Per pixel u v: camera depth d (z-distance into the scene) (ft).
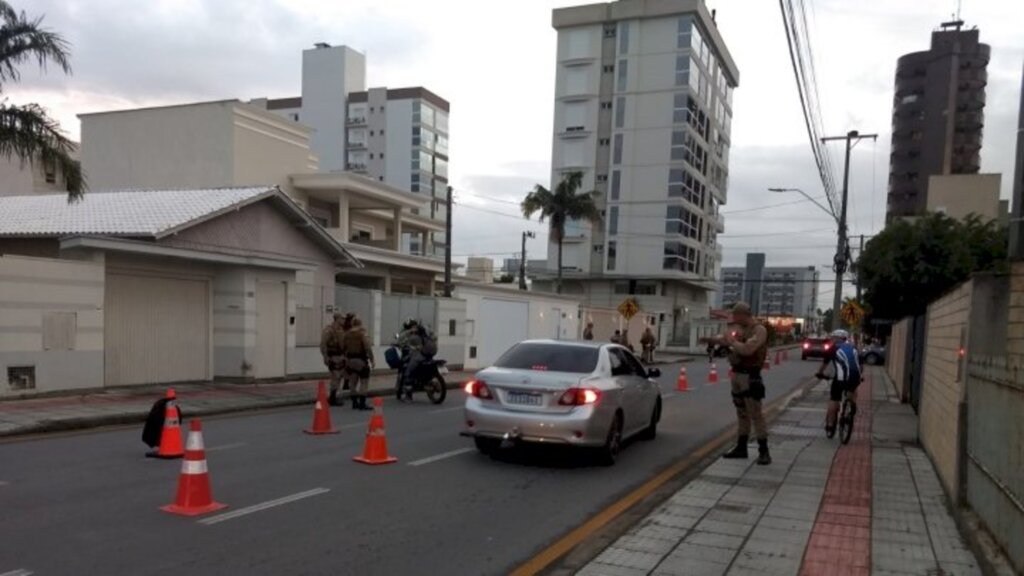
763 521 21.44
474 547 19.31
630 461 32.07
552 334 116.06
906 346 61.82
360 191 106.01
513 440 29.14
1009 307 18.44
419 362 51.72
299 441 33.71
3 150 45.06
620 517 22.72
